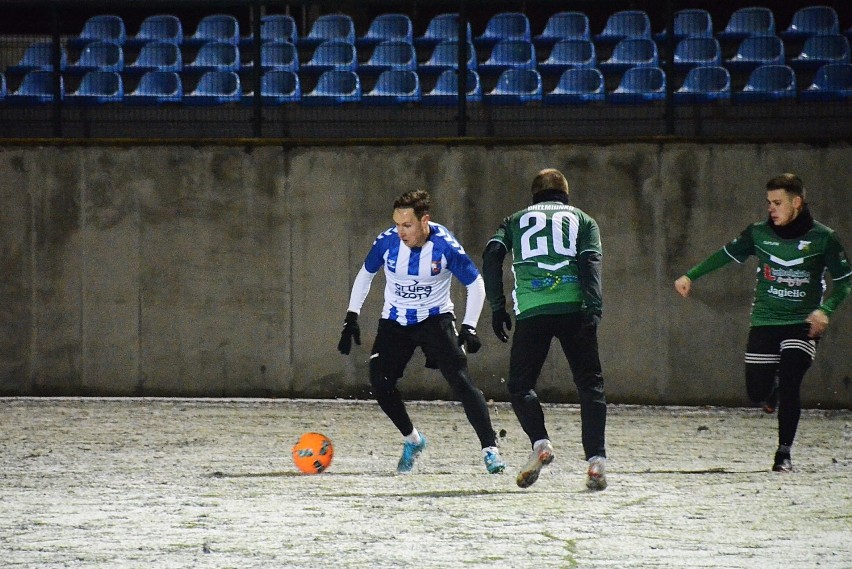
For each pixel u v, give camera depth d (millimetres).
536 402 25578
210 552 19344
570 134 50344
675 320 46469
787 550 19406
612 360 46688
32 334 48406
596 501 24094
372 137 50250
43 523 21984
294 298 47719
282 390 47719
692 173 46438
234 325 47906
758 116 49219
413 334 29016
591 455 25453
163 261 48094
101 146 48281
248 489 26219
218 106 52531
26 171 48438
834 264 28625
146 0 49375
